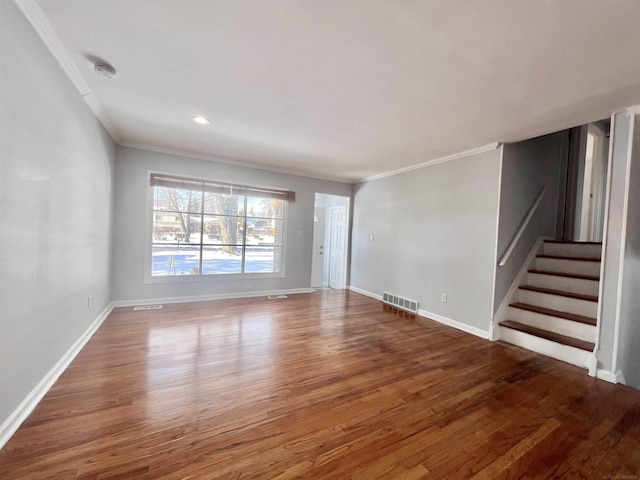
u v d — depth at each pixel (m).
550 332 3.02
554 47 1.63
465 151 3.66
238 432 1.61
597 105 2.32
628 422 1.82
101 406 1.78
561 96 2.20
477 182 3.54
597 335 2.45
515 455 1.52
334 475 1.34
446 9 1.40
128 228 3.99
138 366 2.33
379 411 1.87
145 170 4.07
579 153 4.16
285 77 2.13
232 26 1.61
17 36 1.48
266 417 1.75
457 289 3.74
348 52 1.79
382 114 2.68
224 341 2.94
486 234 3.41
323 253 6.83
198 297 4.58
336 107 2.58
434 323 3.88
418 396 2.06
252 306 4.36
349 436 1.61
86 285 2.73
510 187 3.36
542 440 1.64
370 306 4.67
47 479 1.24
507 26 1.49
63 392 1.92
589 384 2.30
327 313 4.16
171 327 3.27
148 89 2.38
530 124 2.76
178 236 4.44
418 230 4.39
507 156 3.31
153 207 4.22
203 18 1.55
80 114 2.41
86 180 2.62
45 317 1.88
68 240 2.24
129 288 4.04
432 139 3.29
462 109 2.50
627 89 2.05
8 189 1.45
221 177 4.63
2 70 1.37
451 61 1.83
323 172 5.34
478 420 1.81
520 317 3.29
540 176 3.73
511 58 1.76
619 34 1.49
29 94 1.61
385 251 5.07
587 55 1.69
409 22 1.50
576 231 4.17
